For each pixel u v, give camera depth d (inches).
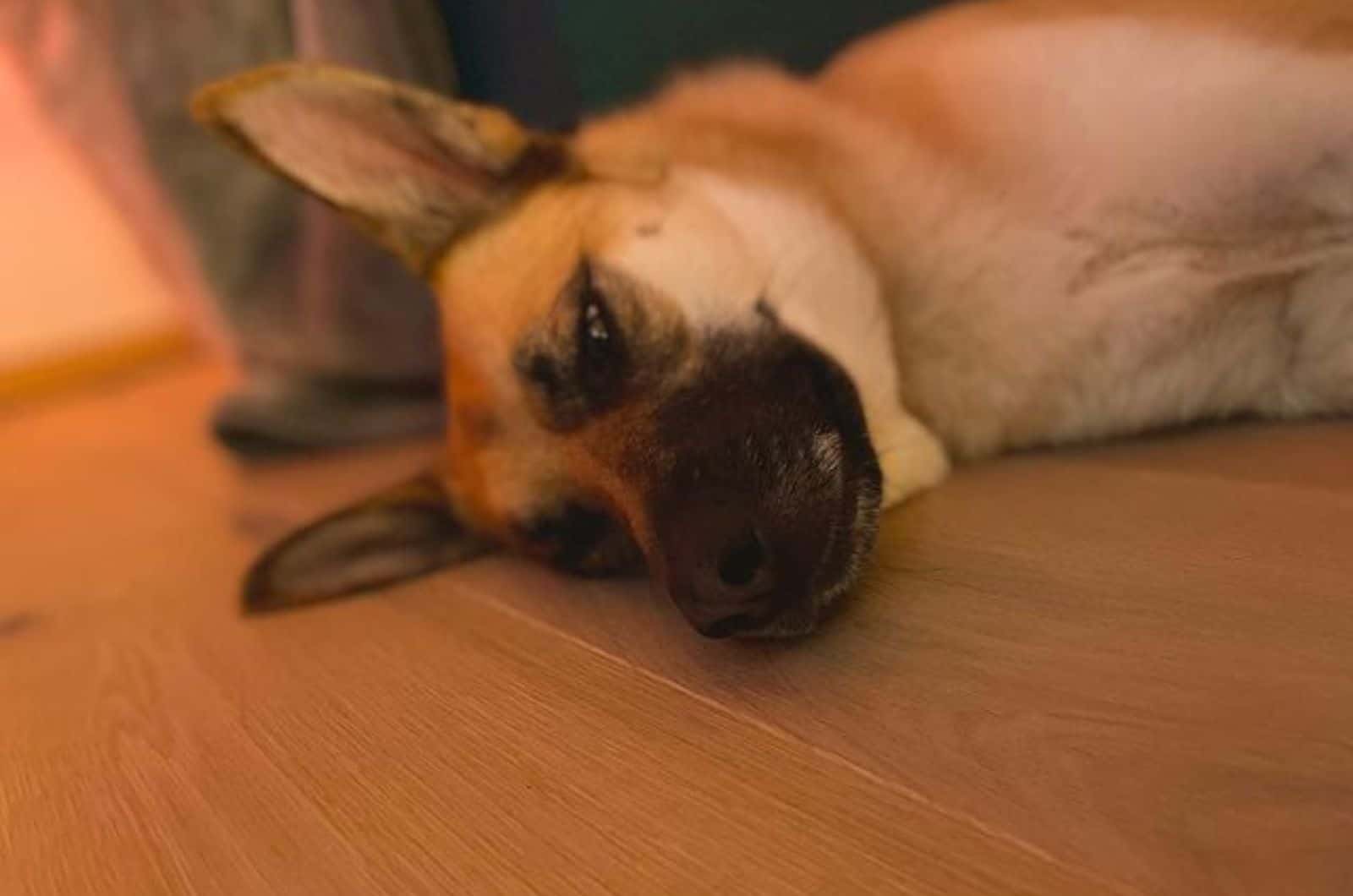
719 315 20.0
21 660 24.9
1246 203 20.2
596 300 20.2
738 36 29.0
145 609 26.4
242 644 22.8
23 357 59.6
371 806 16.8
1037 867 13.5
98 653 24.3
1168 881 12.8
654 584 20.9
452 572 24.2
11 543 35.1
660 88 27.0
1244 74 19.9
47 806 18.8
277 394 35.6
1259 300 20.8
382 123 21.8
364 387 35.8
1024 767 14.7
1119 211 20.7
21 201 57.6
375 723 18.8
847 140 22.5
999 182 21.3
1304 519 17.7
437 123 21.9
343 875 15.7
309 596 23.9
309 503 31.1
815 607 18.0
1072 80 20.9
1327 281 20.3
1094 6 21.7
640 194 21.2
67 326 60.6
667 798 15.7
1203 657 15.5
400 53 29.5
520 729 17.8
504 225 22.1
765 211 21.4
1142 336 21.3
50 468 44.9
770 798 15.2
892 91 22.8
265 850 16.5
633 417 19.7
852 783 15.1
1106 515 19.2
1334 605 15.7
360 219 22.4
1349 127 19.4
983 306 21.6
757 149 22.8
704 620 17.3
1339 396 20.9
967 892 13.4
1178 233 20.6
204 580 27.4
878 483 19.8
